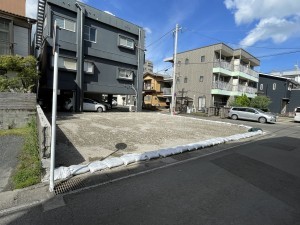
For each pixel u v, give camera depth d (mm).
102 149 5941
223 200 3287
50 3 14203
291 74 40594
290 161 5527
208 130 10500
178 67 29609
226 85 26406
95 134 7789
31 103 8555
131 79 19750
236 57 27547
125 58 19172
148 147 6441
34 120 8344
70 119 11508
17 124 8320
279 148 7078
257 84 32844
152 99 32844
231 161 5371
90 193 3381
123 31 19000
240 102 23203
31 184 3564
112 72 18391
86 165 4418
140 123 11531
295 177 4367
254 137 9227
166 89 31828
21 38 13648
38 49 19219
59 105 16500
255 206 3129
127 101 41438
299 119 19438
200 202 3207
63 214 2771
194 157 5645
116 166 4602
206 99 25969
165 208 3004
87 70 16500
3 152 5238
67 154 5273
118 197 3283
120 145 6477
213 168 4793
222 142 7547
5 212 2771
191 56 27891
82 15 15641
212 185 3846
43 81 15211
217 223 2676
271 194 3547
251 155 6035
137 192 3475
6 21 12539
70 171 4031
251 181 4086
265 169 4828
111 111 19797
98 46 17188
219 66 24844
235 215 2871
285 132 11469
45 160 4434
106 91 17969
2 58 10508
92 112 16875
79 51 15602
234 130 10977
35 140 6016
